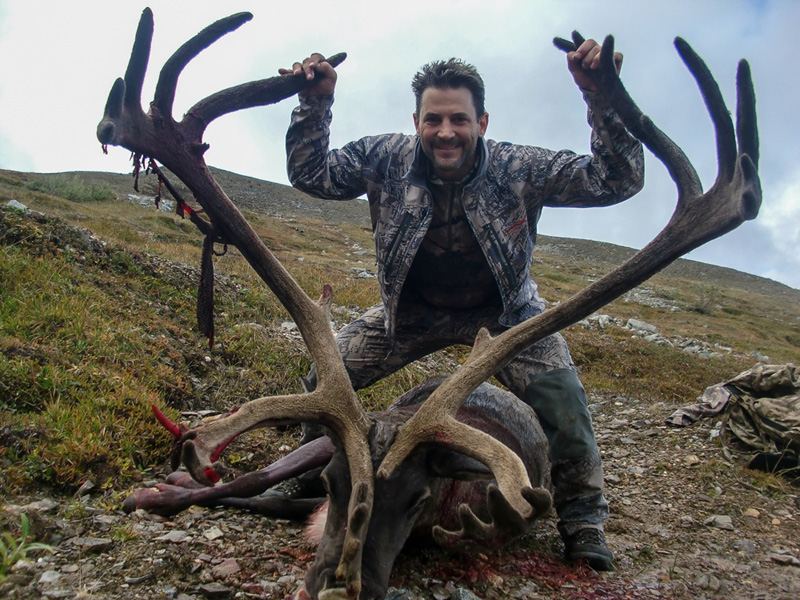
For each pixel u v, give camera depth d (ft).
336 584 7.04
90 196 69.97
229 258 38.47
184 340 18.78
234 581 8.73
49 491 10.52
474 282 12.33
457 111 10.75
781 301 112.57
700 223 9.18
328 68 10.73
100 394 13.41
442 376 12.14
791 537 13.60
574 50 10.34
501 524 7.39
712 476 16.65
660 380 31.76
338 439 8.87
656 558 12.03
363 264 67.92
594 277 102.47
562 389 11.66
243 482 11.13
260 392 17.39
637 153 10.96
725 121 8.99
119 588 8.12
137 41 8.64
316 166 11.43
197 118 9.52
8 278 17.97
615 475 16.76
